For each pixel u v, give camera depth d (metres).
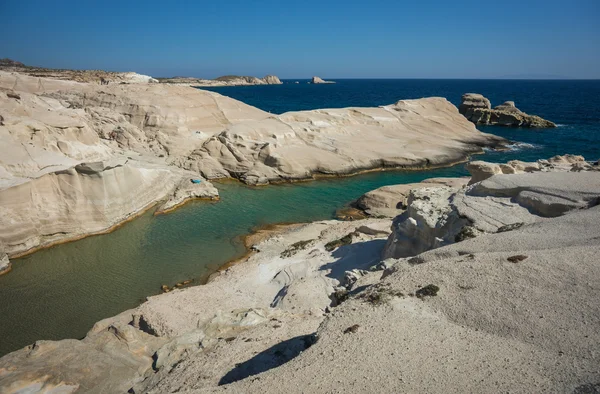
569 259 10.88
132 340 13.73
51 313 18.61
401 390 7.43
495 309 9.58
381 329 9.24
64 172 26.12
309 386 7.68
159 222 29.72
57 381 11.71
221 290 19.22
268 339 11.94
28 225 24.11
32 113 30.84
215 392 7.86
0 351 16.06
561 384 7.23
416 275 11.49
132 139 42.12
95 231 26.95
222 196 36.25
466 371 7.82
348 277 16.84
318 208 33.97
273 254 23.92
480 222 16.11
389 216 31.16
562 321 8.83
